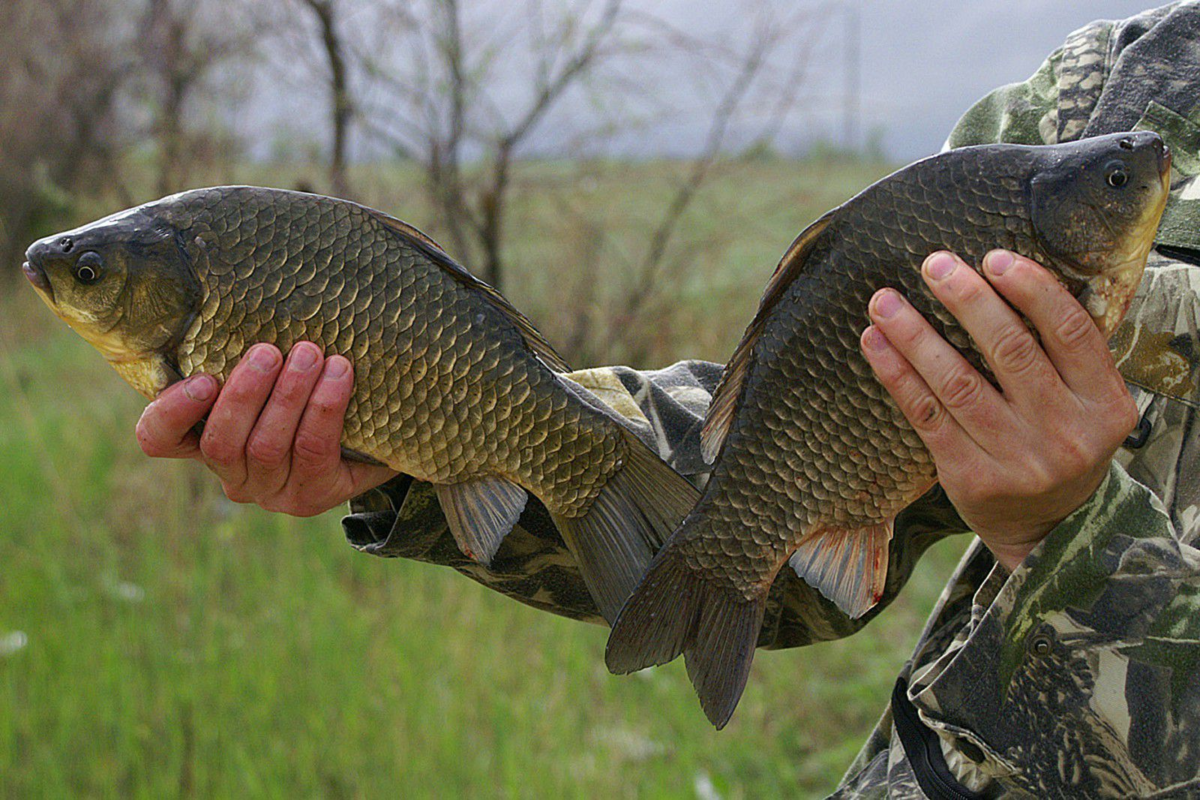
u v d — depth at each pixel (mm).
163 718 4125
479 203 6367
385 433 1636
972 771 1616
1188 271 1593
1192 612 1326
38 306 11734
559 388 1636
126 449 6812
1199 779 1319
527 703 4188
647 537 1617
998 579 1438
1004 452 1273
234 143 7758
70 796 3707
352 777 3857
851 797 1787
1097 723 1358
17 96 12352
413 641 4562
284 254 1594
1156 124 1685
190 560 5371
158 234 1588
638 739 4156
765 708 4434
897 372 1299
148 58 9156
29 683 4270
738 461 1473
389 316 1603
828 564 1485
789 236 6504
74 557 5516
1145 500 1359
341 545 5512
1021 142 1828
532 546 1767
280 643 4562
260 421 1587
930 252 1346
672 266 6199
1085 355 1229
